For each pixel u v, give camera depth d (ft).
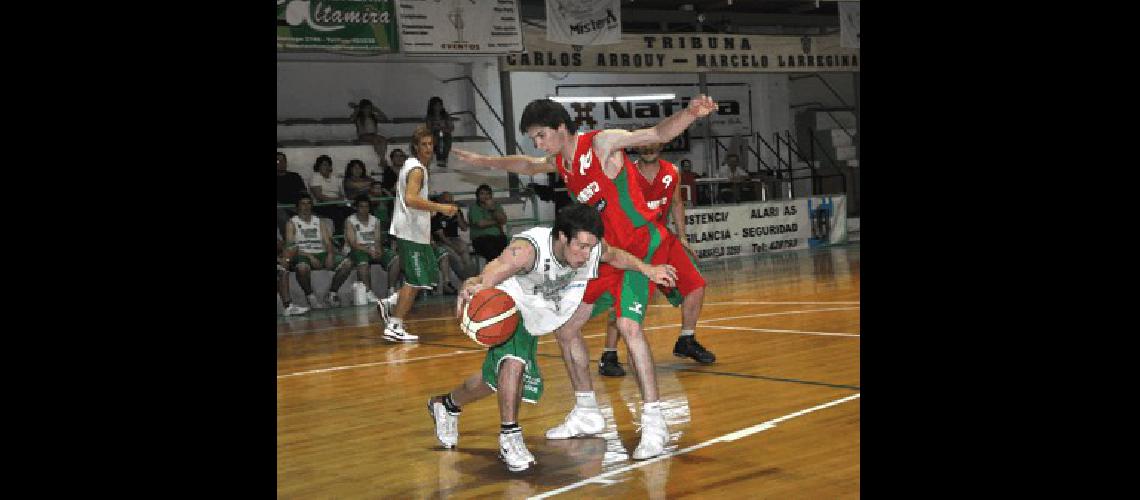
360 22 41.06
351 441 13.28
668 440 12.03
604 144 11.68
